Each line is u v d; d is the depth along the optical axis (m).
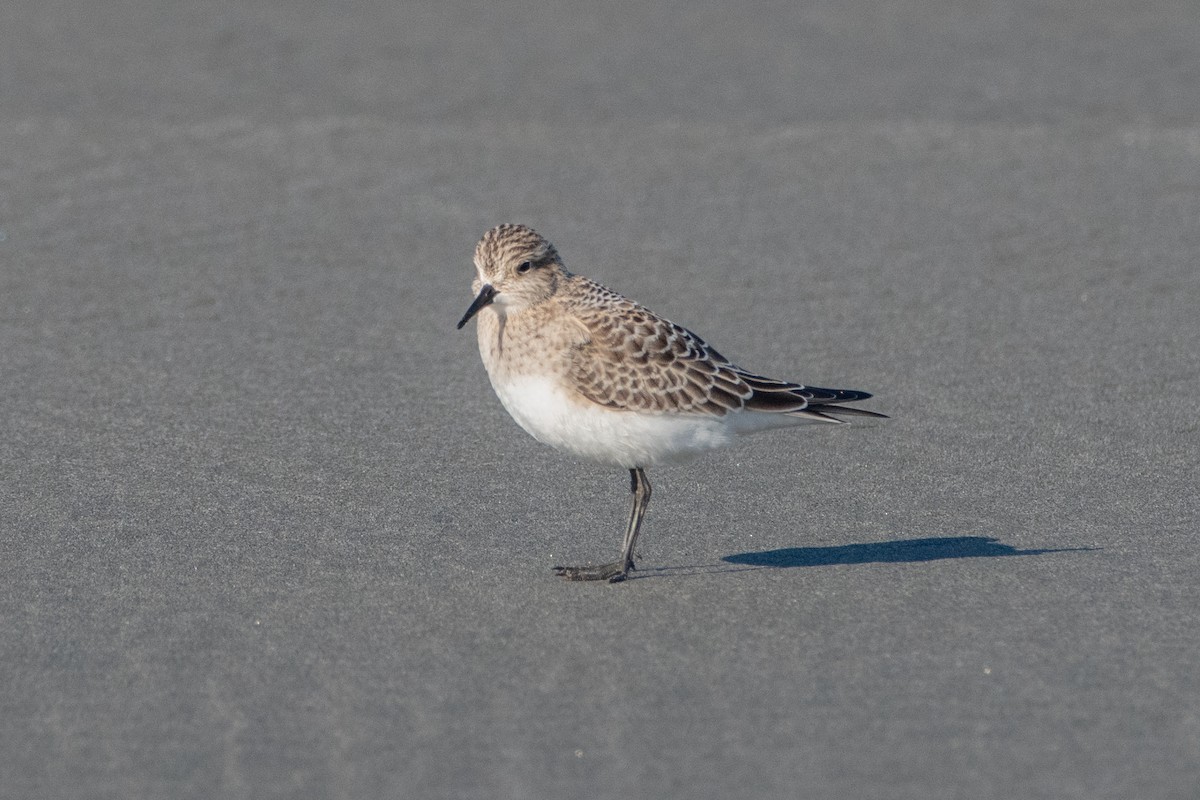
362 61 24.92
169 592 10.27
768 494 12.05
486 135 21.78
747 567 10.74
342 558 10.86
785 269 17.22
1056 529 11.30
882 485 12.18
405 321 15.90
